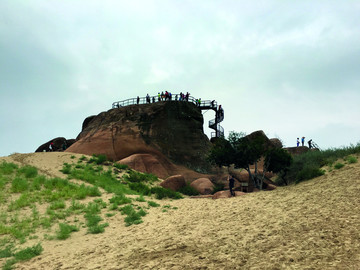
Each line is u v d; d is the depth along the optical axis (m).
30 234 9.19
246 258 4.69
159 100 36.72
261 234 6.03
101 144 33.16
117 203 13.42
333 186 10.16
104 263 5.74
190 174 29.48
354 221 5.58
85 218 11.06
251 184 23.75
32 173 17.47
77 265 5.89
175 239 6.87
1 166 18.30
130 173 23.77
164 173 28.91
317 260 4.07
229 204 11.58
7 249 7.47
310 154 22.27
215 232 6.99
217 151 21.14
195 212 10.88
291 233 5.68
